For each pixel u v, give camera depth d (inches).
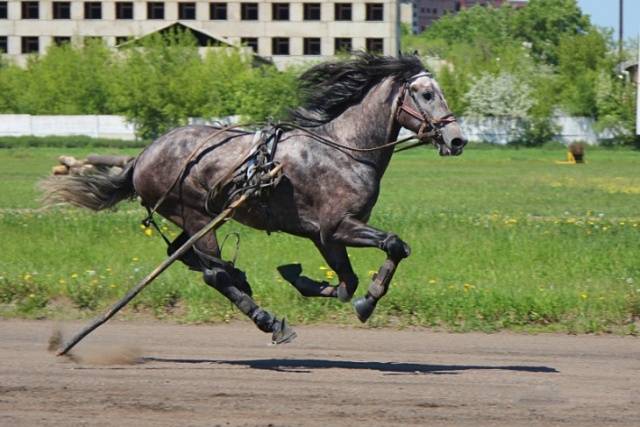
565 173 2049.7
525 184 1691.7
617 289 617.3
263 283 619.8
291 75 3201.3
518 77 3604.8
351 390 414.3
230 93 3257.9
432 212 1068.5
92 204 494.6
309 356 487.8
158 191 481.4
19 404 388.5
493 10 7549.2
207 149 474.0
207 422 366.0
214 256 475.5
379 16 4352.9
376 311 571.8
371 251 760.3
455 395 407.5
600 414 380.8
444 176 1925.4
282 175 458.6
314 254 745.6
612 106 3454.7
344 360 478.9
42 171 1870.1
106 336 530.3
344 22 4357.8
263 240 807.7
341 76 468.1
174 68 3280.0
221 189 468.4
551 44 6122.1
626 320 569.3
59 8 4424.2
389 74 465.4
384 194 1434.5
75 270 677.9
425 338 533.0
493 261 717.9
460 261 718.5
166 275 649.0
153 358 478.9
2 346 502.6
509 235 829.2
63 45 3575.3
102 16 4411.9
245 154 466.6
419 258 727.7
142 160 486.0
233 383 426.0
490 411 383.2
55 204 494.6
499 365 470.6
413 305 575.5
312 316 569.9
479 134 3567.9
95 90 3400.6
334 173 456.8
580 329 551.5
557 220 1015.0
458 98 3595.0
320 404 391.2
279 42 4397.1
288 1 4367.6
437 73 3634.4
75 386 417.4
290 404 391.2
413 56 467.2
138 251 755.4
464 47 5226.4
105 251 753.6
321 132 466.3
